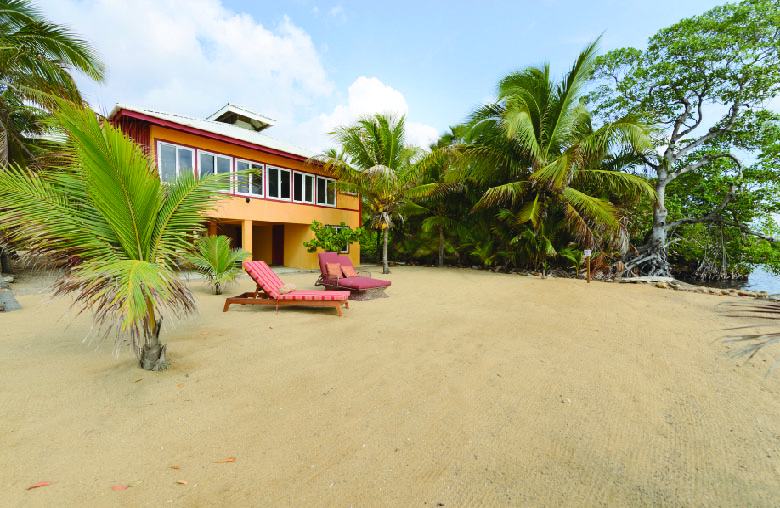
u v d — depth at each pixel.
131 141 3.18
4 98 10.32
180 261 3.58
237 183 3.94
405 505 1.84
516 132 12.60
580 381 3.47
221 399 2.98
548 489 1.97
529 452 2.31
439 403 2.99
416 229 20.27
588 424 2.66
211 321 5.62
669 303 7.81
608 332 5.33
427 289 9.83
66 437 2.35
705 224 15.79
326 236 14.22
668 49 14.24
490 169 14.62
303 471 2.10
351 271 9.39
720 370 3.78
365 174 13.73
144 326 3.44
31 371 3.43
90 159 2.83
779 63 12.61
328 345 4.50
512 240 13.77
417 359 4.04
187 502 1.82
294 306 6.89
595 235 13.30
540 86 13.31
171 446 2.30
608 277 12.93
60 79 10.04
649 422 2.70
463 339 4.88
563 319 6.19
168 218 3.45
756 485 1.99
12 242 2.81
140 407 2.79
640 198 13.70
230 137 12.25
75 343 4.33
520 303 7.75
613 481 2.04
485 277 13.16
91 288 2.76
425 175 17.09
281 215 14.42
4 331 4.85
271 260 18.23
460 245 17.67
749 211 14.40
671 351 4.42
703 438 2.48
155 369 3.52
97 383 3.20
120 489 1.89
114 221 3.08
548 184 13.47
